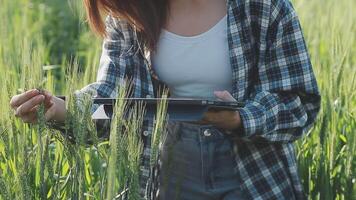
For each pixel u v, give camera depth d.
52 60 10.08
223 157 4.21
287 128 4.17
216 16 4.17
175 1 4.17
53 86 5.79
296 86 4.17
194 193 4.24
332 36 6.54
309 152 5.34
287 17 4.15
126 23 4.23
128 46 4.26
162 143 4.07
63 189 4.26
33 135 4.83
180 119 3.81
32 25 10.80
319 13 8.50
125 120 3.81
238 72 4.14
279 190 4.26
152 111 3.88
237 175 4.24
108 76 4.22
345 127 5.65
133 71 4.25
